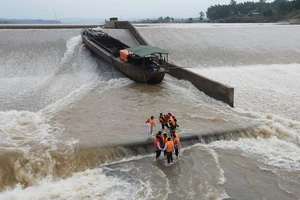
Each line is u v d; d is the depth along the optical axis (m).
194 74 30.80
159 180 16.17
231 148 19.42
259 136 21.02
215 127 21.23
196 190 15.31
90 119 22.81
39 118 23.12
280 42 51.28
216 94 27.69
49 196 14.90
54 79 32.62
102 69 36.00
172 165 17.56
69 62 37.81
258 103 27.41
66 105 25.67
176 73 34.69
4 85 30.45
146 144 18.70
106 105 25.62
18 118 23.03
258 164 17.64
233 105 26.42
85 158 17.59
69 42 44.59
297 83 33.19
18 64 36.28
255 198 14.74
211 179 16.25
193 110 24.73
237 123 21.97
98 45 39.94
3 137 19.62
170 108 25.12
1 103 26.12
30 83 31.28
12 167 16.53
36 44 42.38
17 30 48.62
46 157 17.17
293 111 25.73
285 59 43.53
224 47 47.28
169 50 44.50
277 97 28.91
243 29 59.53
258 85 32.50
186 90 30.31
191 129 20.89
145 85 31.19
